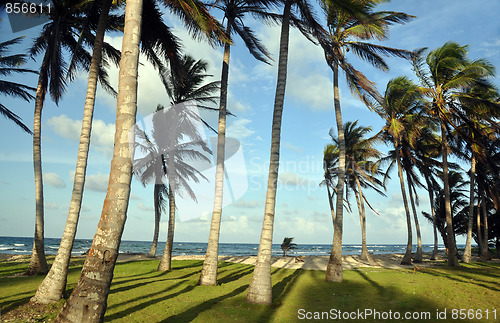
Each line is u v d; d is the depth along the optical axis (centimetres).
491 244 4209
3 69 1542
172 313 774
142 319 713
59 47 1170
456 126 2100
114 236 411
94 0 1099
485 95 2145
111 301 877
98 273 400
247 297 920
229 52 1345
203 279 1188
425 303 945
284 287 1209
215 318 747
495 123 1980
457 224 3550
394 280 1356
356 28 1498
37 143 1357
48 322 658
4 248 5859
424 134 2578
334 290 1135
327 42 1159
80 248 5697
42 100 1344
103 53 1361
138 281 1257
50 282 830
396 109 2258
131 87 442
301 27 1197
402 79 2162
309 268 2014
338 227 1412
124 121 427
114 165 422
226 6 1282
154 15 916
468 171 3111
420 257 2602
